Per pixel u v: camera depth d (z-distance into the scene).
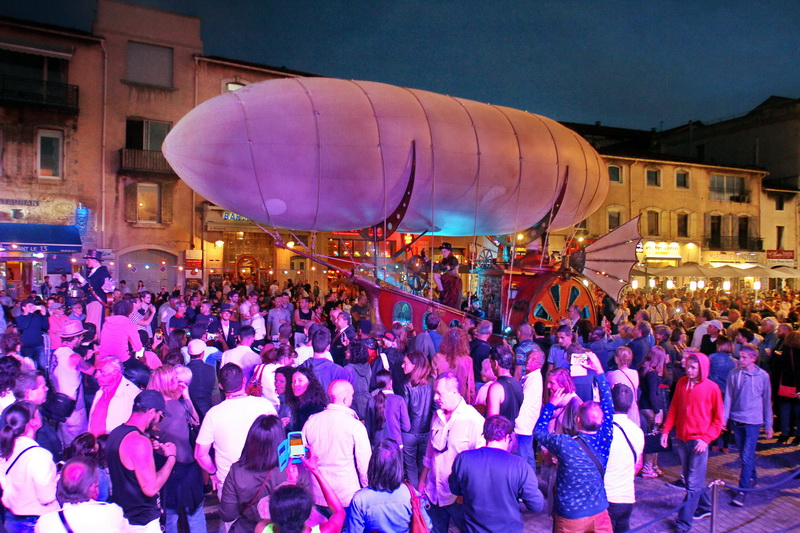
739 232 37.50
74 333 6.00
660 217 34.75
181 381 4.50
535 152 11.29
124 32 22.42
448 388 4.25
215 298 19.95
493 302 12.98
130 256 22.56
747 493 6.25
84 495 2.84
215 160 8.69
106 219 22.06
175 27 23.31
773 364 8.73
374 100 9.61
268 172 8.85
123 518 3.01
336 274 25.19
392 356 6.68
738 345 8.92
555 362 7.00
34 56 21.20
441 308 11.10
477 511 3.34
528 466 3.41
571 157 12.09
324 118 8.95
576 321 11.00
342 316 7.98
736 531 5.34
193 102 23.58
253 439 3.26
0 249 19.09
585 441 3.68
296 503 2.39
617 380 6.25
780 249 38.47
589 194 13.09
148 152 22.48
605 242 13.04
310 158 8.88
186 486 4.20
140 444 3.55
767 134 39.75
